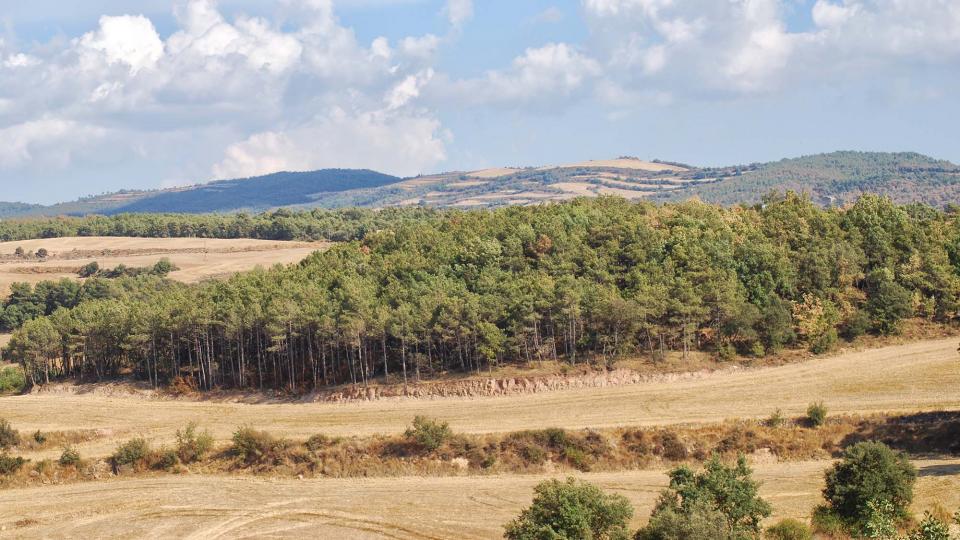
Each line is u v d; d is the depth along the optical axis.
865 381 131.88
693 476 79.19
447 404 138.62
